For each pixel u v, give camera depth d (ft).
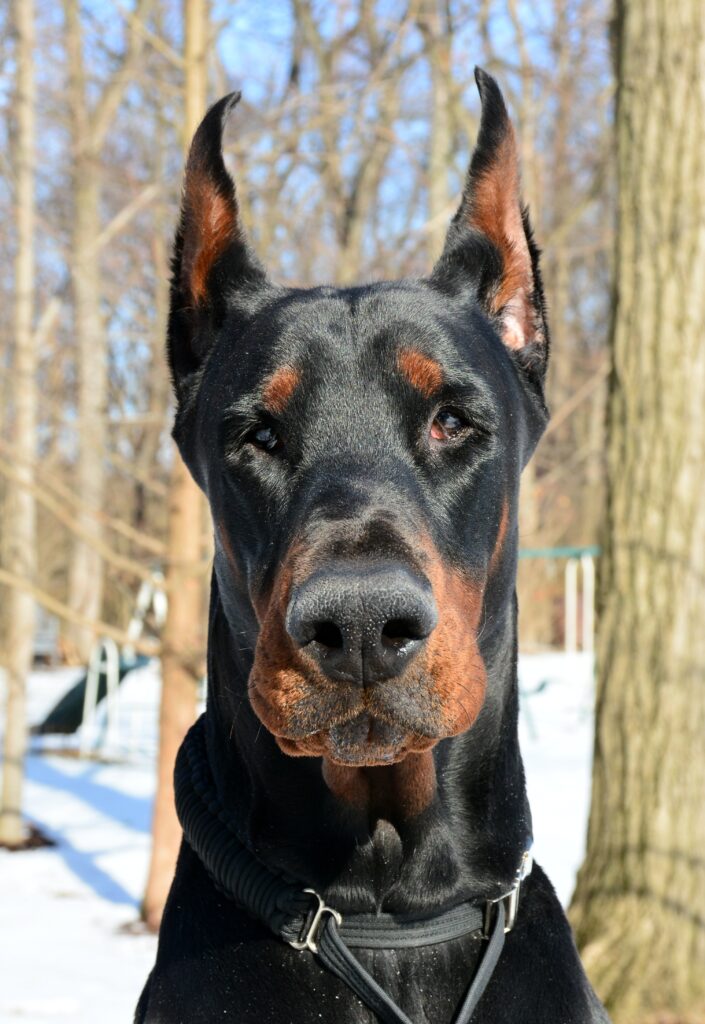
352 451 8.54
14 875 24.79
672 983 16.85
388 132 31.68
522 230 10.80
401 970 8.63
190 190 10.43
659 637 17.49
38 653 77.41
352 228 37.24
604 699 17.93
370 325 9.05
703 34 17.57
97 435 36.68
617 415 18.02
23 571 27.99
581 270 77.46
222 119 10.38
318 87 31.65
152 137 39.34
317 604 7.12
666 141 17.63
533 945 8.91
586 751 37.27
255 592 8.61
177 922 8.98
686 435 17.56
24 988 17.90
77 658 70.79
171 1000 8.49
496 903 8.89
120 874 24.90
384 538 7.61
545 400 10.87
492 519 9.23
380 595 7.10
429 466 8.87
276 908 8.56
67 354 52.31
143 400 51.55
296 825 8.68
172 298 10.56
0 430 38.06
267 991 8.39
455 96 36.83
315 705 7.42
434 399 8.95
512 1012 8.54
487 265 10.78
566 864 23.03
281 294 10.06
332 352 8.93
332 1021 8.32
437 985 8.66
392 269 33.37
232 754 9.08
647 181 17.75
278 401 8.87
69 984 18.15
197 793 9.35
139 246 36.27
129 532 21.43
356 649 7.19
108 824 29.53
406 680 7.46
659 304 17.65
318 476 8.34
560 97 50.42
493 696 9.19
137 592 41.88
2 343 38.01
